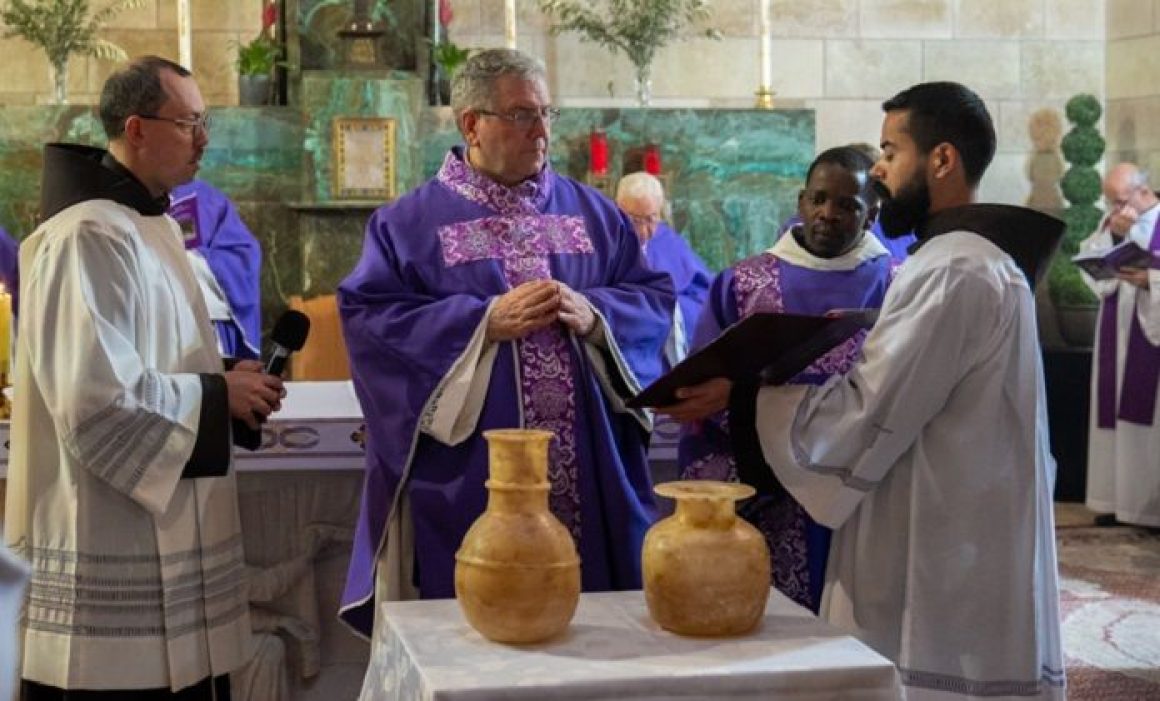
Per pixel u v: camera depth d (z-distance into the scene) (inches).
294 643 156.2
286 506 153.9
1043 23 345.7
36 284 116.7
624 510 122.2
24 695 122.0
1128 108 341.7
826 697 87.4
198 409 116.3
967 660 112.9
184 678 119.6
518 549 91.1
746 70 337.1
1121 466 288.8
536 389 121.0
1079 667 195.0
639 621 97.4
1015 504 113.0
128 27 324.5
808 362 116.3
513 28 292.8
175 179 122.7
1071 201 330.3
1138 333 285.0
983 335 111.7
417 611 100.2
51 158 121.6
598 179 297.7
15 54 320.2
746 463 115.6
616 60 331.0
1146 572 251.0
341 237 290.5
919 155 116.7
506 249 124.5
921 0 342.3
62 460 118.4
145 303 118.0
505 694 83.7
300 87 291.9
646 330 125.4
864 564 116.0
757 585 93.7
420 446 121.6
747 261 139.4
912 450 114.2
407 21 294.4
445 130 293.4
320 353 238.5
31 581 119.6
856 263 136.6
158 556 119.0
